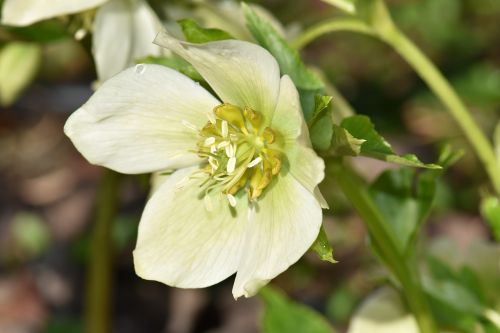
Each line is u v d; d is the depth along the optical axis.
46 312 0.92
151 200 0.40
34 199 1.06
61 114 1.16
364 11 0.46
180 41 0.38
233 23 0.47
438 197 0.85
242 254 0.40
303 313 0.48
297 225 0.39
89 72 1.10
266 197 0.40
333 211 0.75
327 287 0.84
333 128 0.39
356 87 0.97
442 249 0.47
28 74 0.54
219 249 0.40
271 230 0.39
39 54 0.54
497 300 0.47
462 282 0.47
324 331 0.47
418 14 0.93
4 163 1.14
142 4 0.47
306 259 0.82
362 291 0.80
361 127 0.39
